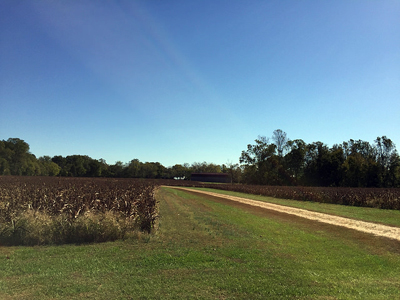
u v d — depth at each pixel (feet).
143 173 435.12
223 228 46.39
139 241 35.19
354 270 24.99
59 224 34.50
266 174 269.85
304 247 33.53
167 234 40.65
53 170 352.90
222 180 423.23
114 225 36.17
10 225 33.22
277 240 37.29
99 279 21.12
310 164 240.53
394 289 19.90
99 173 401.90
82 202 43.83
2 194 53.36
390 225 50.31
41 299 17.34
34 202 43.04
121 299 17.47
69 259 26.58
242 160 296.51
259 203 100.12
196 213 67.97
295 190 126.21
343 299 17.87
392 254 30.89
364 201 89.86
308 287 19.99
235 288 19.57
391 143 204.64
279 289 19.49
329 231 44.47
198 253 29.60
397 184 191.11
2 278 21.16
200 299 17.63
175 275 22.39
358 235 41.11
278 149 281.13
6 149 276.82
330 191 110.42
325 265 26.20
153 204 50.52
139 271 23.22
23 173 285.43
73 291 18.62
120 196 54.70
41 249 30.48
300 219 58.23
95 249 30.73
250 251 30.94
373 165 195.21
